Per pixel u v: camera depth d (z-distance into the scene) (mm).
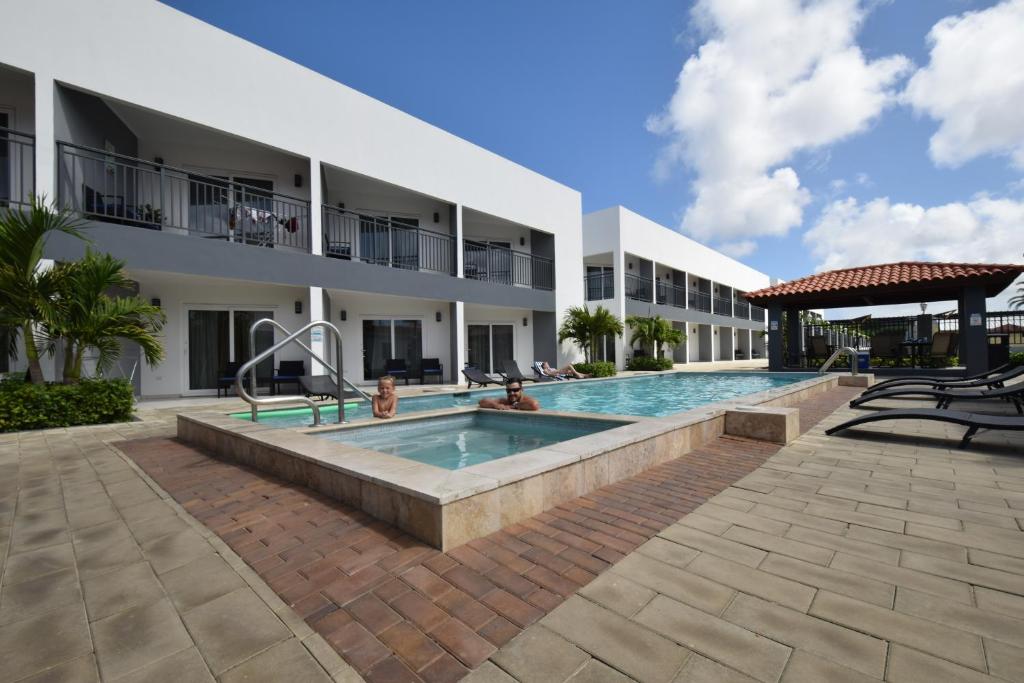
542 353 15938
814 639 1504
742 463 3834
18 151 7816
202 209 10219
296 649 1482
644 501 2875
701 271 25703
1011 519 2551
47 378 6617
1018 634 1518
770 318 14836
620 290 18953
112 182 8633
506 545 2227
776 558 2096
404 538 2287
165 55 7934
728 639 1508
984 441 4559
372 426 4984
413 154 11609
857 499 2910
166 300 9633
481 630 1569
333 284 9992
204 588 1869
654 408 8594
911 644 1473
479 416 6121
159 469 3766
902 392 5957
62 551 2232
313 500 2869
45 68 6816
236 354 10281
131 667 1397
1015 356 11500
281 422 6363
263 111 9055
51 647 1494
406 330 13219
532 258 15180
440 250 13781
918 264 13523
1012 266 11070
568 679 1330
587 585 1859
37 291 5477
